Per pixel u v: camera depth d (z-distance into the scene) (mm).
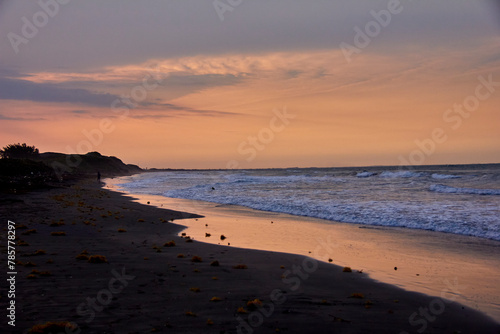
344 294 8094
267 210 26516
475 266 11000
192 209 26781
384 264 11203
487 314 7102
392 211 23203
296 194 37469
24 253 10367
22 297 6762
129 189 52281
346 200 30453
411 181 58656
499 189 38250
